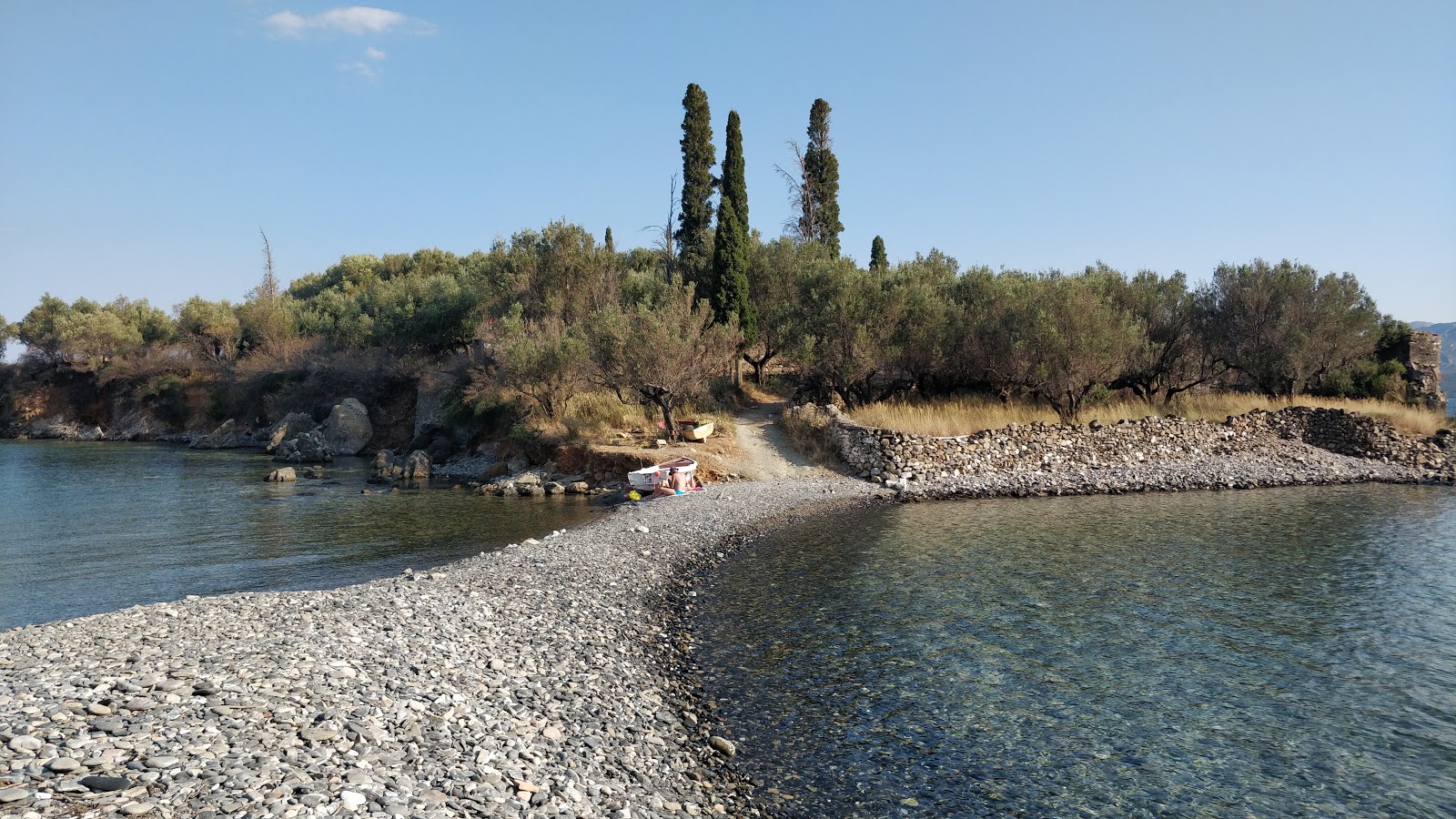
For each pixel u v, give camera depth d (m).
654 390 32.66
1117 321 34.69
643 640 12.60
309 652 9.72
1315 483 29.91
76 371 71.62
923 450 30.19
